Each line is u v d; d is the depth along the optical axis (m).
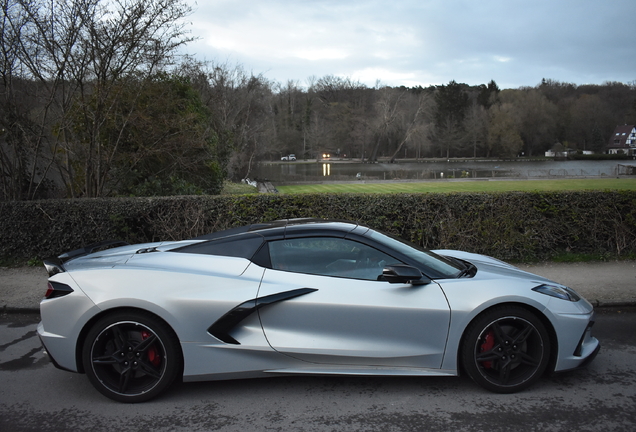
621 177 55.53
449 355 3.22
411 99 113.25
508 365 3.25
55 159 9.91
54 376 3.71
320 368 3.22
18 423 2.94
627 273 6.98
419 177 60.56
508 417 2.96
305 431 2.81
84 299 3.15
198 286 3.20
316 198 7.86
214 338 3.15
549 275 6.95
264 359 3.21
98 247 4.23
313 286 3.23
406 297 3.20
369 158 118.38
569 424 2.87
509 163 102.31
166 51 10.00
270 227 3.64
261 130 46.31
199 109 15.48
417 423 2.90
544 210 7.87
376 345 3.19
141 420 2.97
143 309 3.15
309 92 121.44
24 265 7.58
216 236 3.76
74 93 9.46
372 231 3.68
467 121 116.56
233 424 2.90
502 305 3.24
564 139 117.31
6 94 8.73
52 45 8.74
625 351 4.17
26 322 5.19
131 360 3.18
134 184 12.50
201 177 14.59
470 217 7.84
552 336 3.32
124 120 10.28
